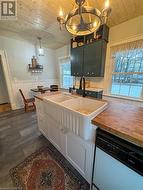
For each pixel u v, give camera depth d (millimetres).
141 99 2506
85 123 1000
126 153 767
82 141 1148
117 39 2711
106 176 952
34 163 1539
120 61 2773
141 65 2420
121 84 2855
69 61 4445
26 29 2805
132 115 1101
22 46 3844
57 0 1719
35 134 2299
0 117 3199
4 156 1679
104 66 3029
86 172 1190
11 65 3658
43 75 4758
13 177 1333
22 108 4047
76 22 1143
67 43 4086
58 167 1474
